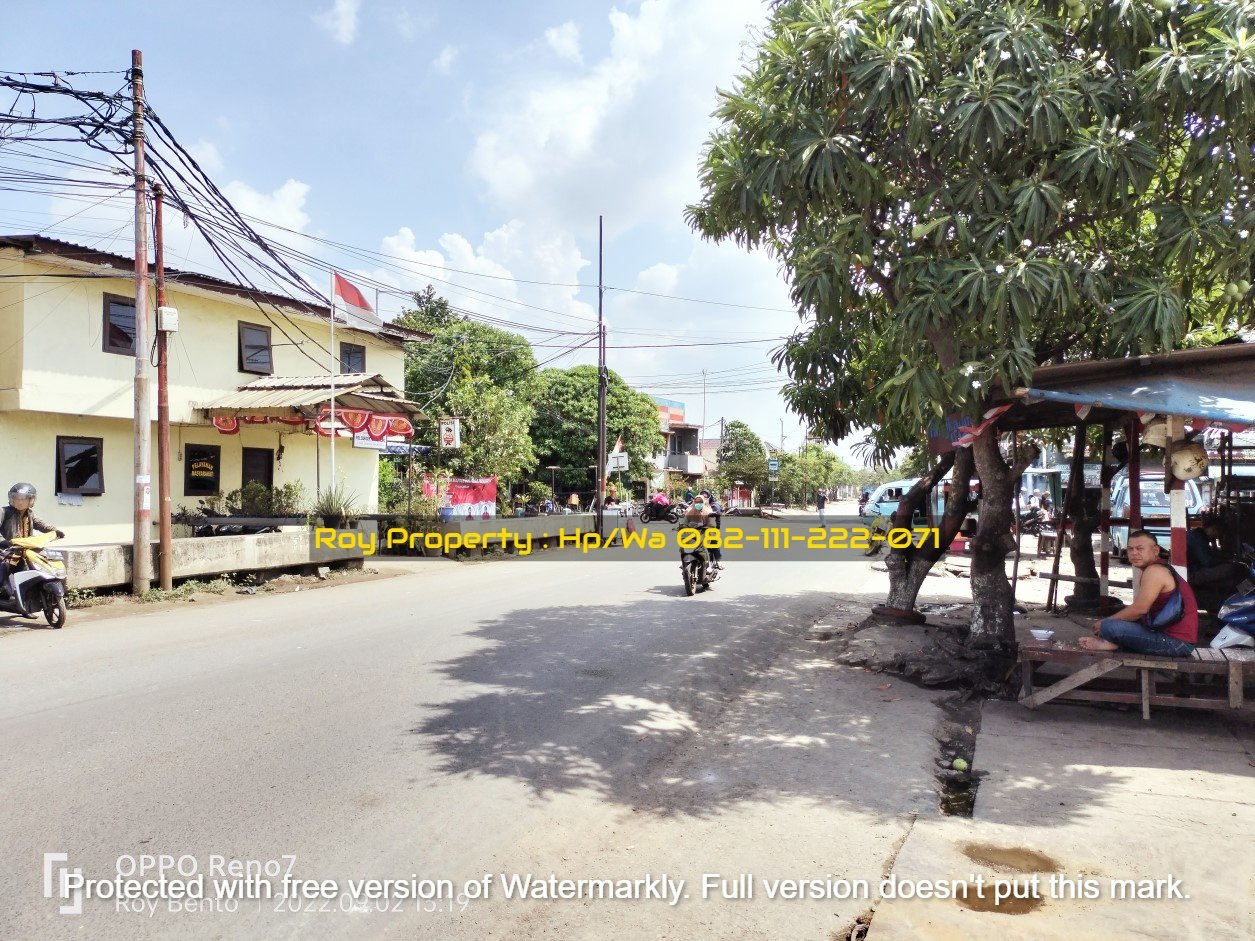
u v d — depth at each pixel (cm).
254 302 1722
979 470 745
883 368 829
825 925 316
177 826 394
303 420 1666
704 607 1088
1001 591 737
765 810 427
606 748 521
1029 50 557
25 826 392
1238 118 537
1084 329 735
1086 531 1014
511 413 2578
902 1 579
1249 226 566
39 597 929
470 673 704
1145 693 552
